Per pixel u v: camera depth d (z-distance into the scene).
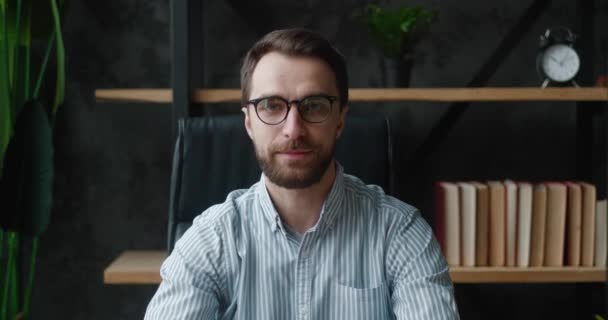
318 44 1.05
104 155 2.07
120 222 2.09
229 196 1.20
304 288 1.10
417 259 1.10
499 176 2.10
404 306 1.07
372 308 1.10
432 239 1.14
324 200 1.12
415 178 2.10
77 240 2.08
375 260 1.12
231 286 1.12
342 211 1.14
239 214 1.15
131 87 2.05
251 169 1.49
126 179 2.09
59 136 2.05
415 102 2.08
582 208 1.78
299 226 1.13
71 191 2.07
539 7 1.95
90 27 2.04
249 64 1.08
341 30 2.07
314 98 1.03
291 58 1.04
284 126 1.03
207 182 1.49
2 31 1.81
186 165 1.50
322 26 2.06
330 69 1.05
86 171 2.07
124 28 2.04
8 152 1.69
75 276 2.09
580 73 2.03
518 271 1.73
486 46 2.07
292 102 1.02
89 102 2.05
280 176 1.04
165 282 1.12
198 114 1.86
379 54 2.07
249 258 1.12
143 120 2.08
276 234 1.12
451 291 1.09
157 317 1.08
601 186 2.08
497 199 1.76
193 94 1.72
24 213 1.70
